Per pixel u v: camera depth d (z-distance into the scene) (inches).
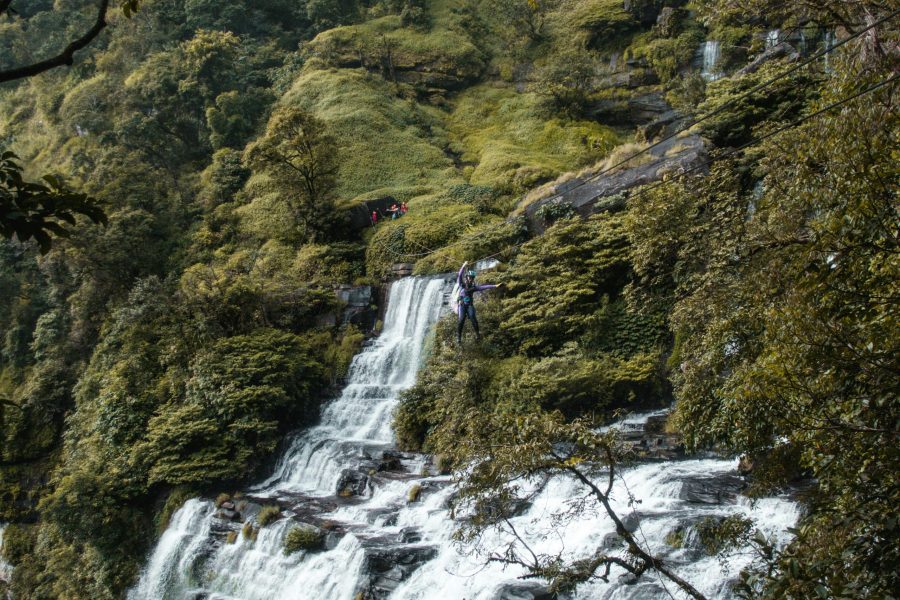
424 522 986.1
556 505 888.9
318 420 1482.5
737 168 1135.6
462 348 1264.8
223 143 2396.7
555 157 2149.4
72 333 1892.2
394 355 1491.1
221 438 1355.8
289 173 1854.1
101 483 1331.2
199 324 1535.4
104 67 2896.2
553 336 1245.7
